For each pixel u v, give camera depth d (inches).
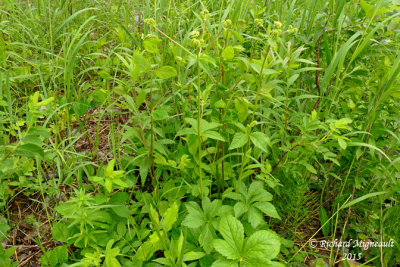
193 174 83.0
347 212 92.4
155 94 97.5
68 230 72.3
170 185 85.4
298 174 85.5
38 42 135.7
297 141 78.8
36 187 79.7
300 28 101.6
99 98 81.8
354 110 89.9
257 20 71.1
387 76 77.8
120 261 72.0
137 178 89.0
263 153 93.5
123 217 77.5
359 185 83.0
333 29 90.8
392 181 81.4
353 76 90.4
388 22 94.3
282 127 86.3
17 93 116.4
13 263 68.3
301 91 106.0
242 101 65.4
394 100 88.3
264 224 79.9
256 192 74.8
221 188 90.5
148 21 62.2
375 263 83.4
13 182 85.5
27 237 80.7
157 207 82.2
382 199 84.3
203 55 59.4
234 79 94.8
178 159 84.4
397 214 82.9
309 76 96.0
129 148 92.5
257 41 111.0
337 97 97.7
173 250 66.5
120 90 75.1
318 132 98.7
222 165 82.1
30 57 138.2
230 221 66.0
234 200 85.7
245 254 62.9
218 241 63.9
